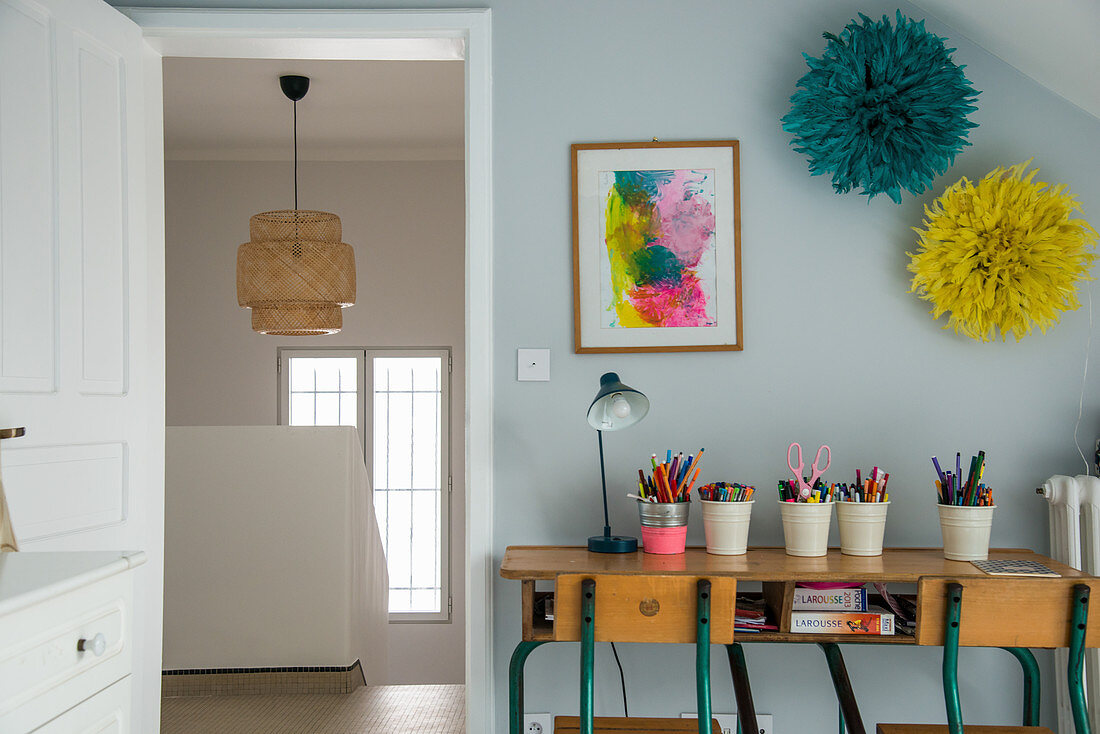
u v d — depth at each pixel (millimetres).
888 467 2393
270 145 5848
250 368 5996
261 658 3701
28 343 1975
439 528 6090
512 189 2436
